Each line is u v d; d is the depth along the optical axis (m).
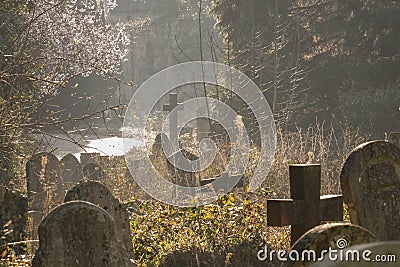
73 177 14.91
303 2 31.47
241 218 10.60
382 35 29.14
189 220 10.86
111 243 6.09
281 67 27.91
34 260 5.87
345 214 10.64
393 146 7.11
